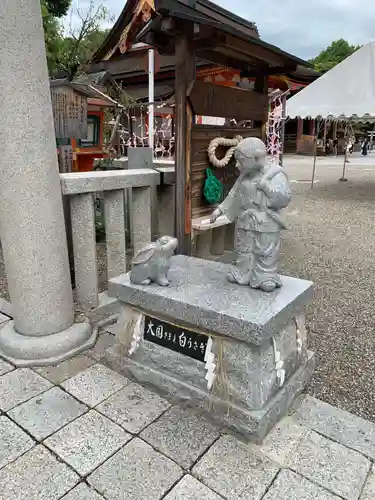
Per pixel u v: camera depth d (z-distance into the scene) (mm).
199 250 4117
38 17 2219
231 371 1879
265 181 1928
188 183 3373
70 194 2719
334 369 2502
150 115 5957
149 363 2219
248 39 3197
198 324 1932
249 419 1805
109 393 2189
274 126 7914
